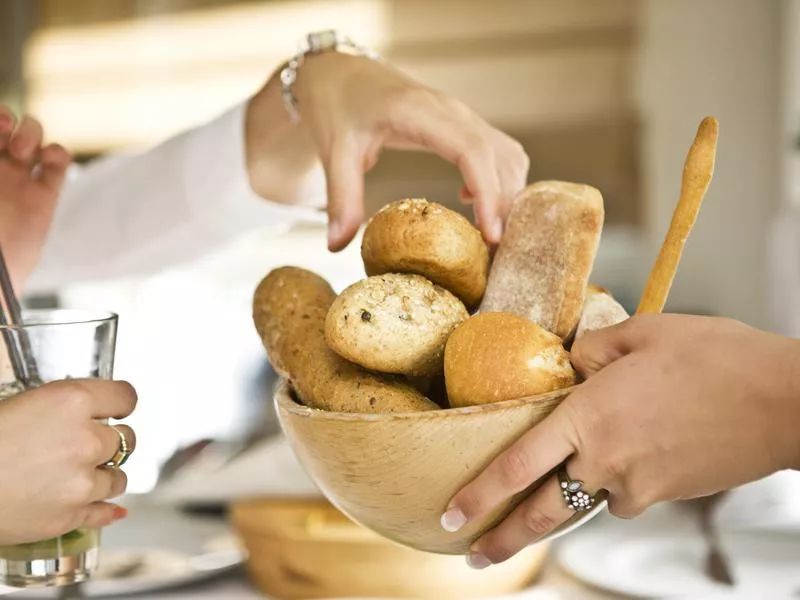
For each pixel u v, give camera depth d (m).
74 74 3.08
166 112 3.02
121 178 1.26
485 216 0.65
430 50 2.76
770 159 2.49
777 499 1.12
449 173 2.73
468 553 0.55
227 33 2.94
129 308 2.92
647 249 2.65
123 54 3.02
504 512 0.52
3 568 0.64
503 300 0.57
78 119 3.10
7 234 0.93
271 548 0.93
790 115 2.43
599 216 0.56
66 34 3.06
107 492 0.63
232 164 1.10
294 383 0.57
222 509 1.20
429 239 0.55
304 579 0.92
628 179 2.65
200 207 1.16
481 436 0.48
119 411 0.62
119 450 0.63
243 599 0.94
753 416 0.48
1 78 3.10
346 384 0.53
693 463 0.49
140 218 1.22
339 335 0.51
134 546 1.08
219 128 1.11
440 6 2.73
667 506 1.17
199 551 1.06
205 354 2.83
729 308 2.55
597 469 0.49
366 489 0.51
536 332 0.51
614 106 2.63
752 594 0.89
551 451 0.48
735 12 2.48
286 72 0.84
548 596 0.92
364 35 2.81
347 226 0.74
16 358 0.63
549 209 0.57
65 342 0.63
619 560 0.99
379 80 0.77
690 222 0.53
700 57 2.53
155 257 1.27
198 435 2.03
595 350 0.51
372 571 0.91
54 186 0.95
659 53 2.57
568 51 2.65
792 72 2.42
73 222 1.27
